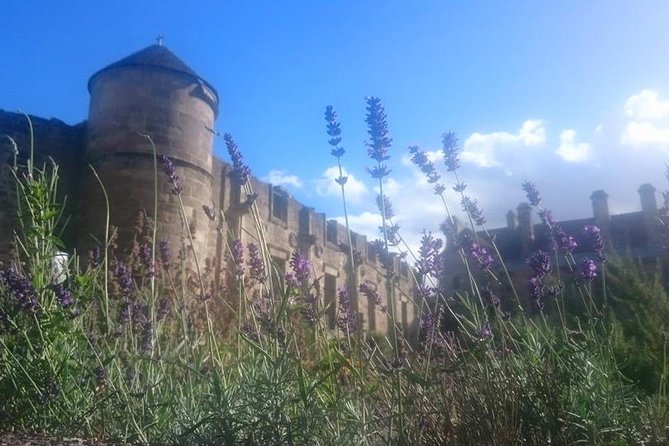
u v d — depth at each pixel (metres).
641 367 4.89
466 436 3.51
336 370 3.49
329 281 32.78
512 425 3.40
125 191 19.61
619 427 3.63
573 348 3.85
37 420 4.11
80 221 20.14
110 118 20.34
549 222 4.58
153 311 4.94
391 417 3.36
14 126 19.91
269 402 3.47
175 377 4.68
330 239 33.50
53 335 4.21
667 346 4.91
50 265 4.74
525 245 40.50
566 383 3.70
